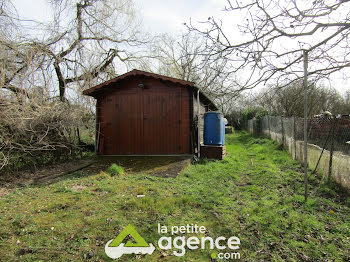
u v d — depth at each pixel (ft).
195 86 25.59
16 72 21.57
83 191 14.83
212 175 19.10
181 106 27.22
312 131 21.42
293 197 13.85
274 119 38.70
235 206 12.53
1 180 17.17
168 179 17.51
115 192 14.70
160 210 11.73
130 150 28.27
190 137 26.91
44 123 21.17
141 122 28.12
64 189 15.21
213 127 27.40
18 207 12.24
